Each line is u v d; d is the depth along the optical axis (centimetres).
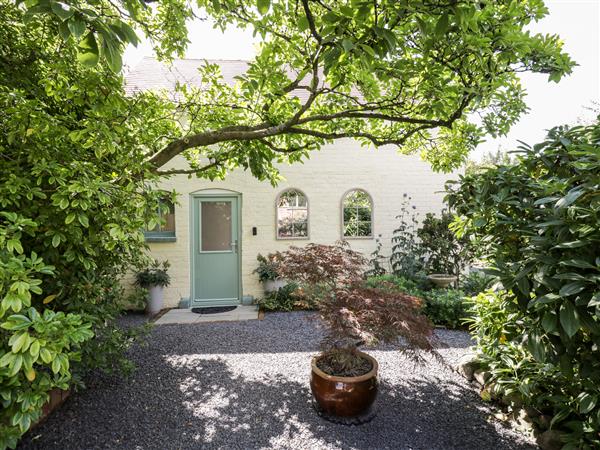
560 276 116
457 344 353
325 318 203
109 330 251
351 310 202
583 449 153
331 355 238
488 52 185
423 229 548
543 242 136
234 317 463
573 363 149
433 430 204
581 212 127
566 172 167
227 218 544
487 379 245
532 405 202
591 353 138
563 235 130
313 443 192
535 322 147
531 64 202
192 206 532
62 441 194
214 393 250
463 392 251
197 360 313
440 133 380
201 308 516
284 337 377
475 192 201
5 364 96
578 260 119
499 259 168
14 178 144
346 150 568
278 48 238
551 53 194
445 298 425
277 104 301
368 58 127
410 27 177
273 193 549
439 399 241
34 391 119
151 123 279
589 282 115
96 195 163
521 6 186
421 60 200
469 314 402
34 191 146
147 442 194
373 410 225
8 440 113
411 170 579
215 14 229
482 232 204
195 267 535
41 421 212
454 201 220
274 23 229
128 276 493
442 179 582
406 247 556
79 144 178
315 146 357
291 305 499
